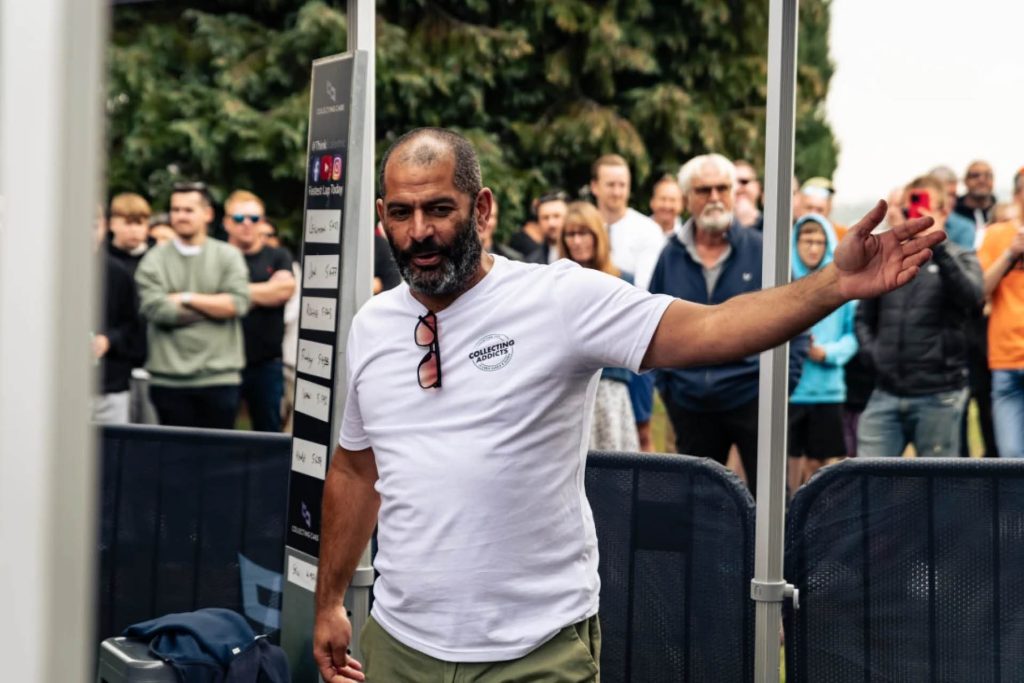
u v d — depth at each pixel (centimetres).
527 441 282
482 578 282
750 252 652
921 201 751
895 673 376
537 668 283
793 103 345
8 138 116
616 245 789
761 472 354
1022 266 736
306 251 388
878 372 721
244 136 1519
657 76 1781
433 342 290
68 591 118
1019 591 368
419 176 281
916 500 374
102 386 779
